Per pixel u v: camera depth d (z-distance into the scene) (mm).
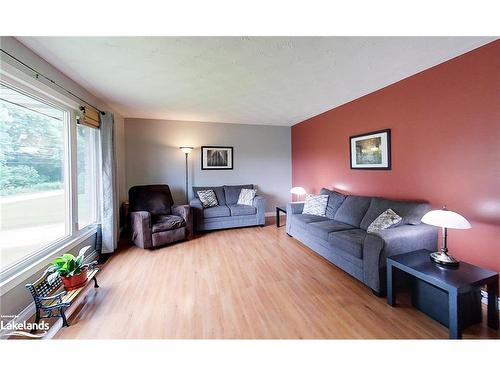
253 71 2400
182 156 4828
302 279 2410
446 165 2236
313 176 4660
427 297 1779
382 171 3000
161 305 1947
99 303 1977
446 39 1809
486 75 1898
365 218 2861
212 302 1989
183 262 2875
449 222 1619
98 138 3172
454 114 2146
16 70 1679
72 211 2492
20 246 1867
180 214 3855
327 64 2250
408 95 2596
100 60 2082
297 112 4246
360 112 3344
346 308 1895
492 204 1903
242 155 5293
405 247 2111
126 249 3371
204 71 2379
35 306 1692
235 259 2959
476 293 1698
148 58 2066
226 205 4703
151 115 4355
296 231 3670
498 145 1853
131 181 4504
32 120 2012
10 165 1780
